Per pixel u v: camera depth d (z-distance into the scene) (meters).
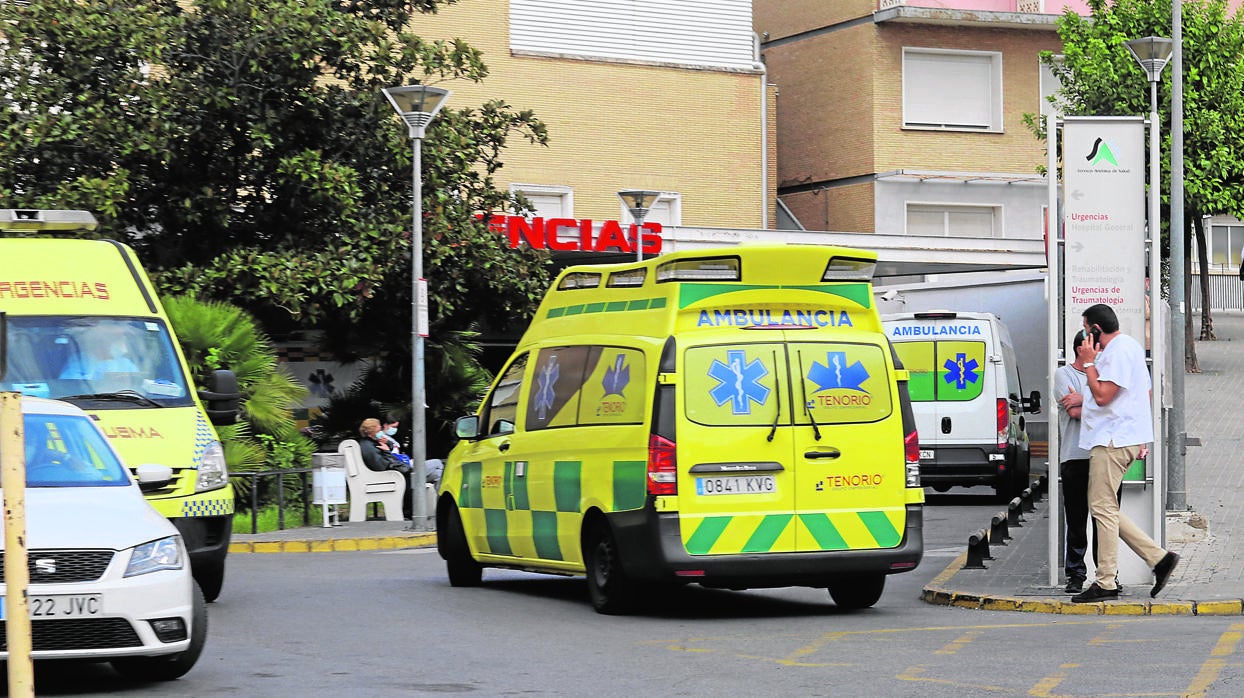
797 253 16.56
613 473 16.75
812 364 16.70
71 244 19.09
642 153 55.59
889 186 59.66
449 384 36.50
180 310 30.88
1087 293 17.64
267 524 30.16
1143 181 17.64
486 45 53.19
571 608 17.72
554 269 49.06
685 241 47.50
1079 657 13.30
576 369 17.89
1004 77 60.81
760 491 16.34
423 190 35.50
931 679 12.37
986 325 33.78
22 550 9.74
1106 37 46.12
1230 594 16.89
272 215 35.62
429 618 16.86
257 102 34.16
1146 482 17.64
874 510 16.70
